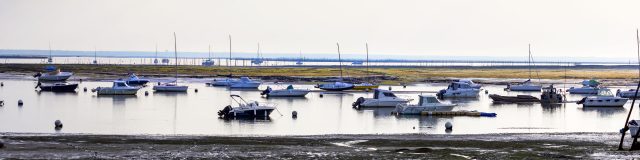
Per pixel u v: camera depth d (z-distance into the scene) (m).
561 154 49.06
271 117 82.75
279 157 46.59
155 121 77.50
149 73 197.62
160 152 47.84
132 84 150.88
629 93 119.31
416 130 70.75
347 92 133.25
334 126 74.50
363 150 49.94
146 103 103.25
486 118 83.75
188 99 112.88
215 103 104.81
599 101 101.25
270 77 182.00
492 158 46.94
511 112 92.88
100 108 93.50
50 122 74.69
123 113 86.88
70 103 101.19
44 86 127.12
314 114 87.88
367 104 97.62
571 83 177.50
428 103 86.56
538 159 46.88
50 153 46.28
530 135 62.09
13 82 154.12
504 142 56.00
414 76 193.75
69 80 164.12
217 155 47.03
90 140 53.53
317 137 58.78
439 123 77.62
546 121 81.75
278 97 118.75
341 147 51.69
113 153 47.06
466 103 109.38
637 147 52.28
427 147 52.50
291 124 76.00
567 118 85.75
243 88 144.00
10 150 46.91
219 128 71.12
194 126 72.75
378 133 66.44
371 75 194.50
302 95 120.50
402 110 86.62
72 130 67.38
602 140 58.09
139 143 52.12
